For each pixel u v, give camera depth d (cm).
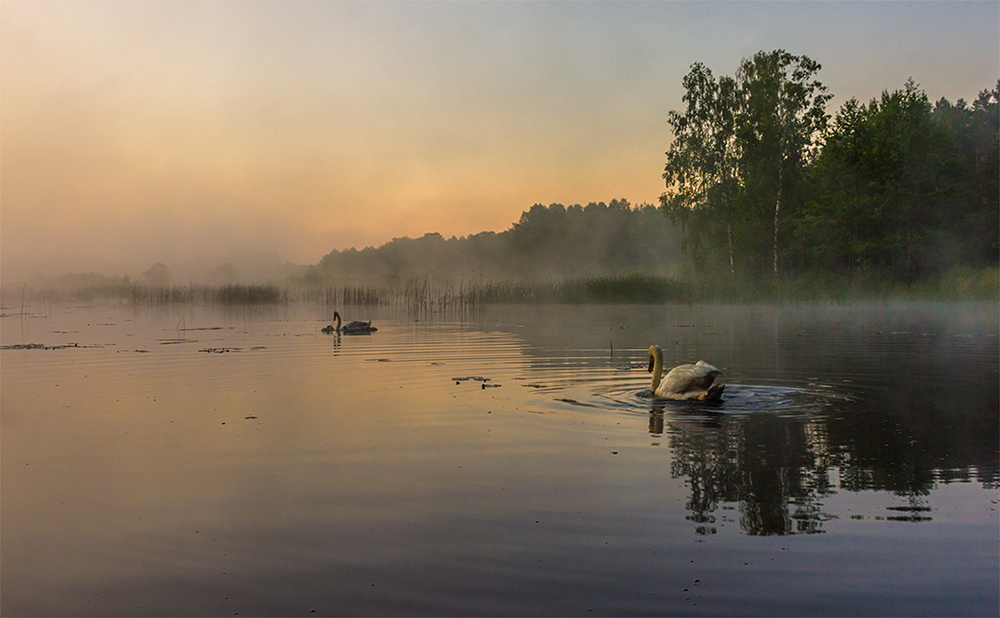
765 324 2777
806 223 5081
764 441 796
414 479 661
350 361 1579
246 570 475
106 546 518
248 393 1150
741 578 450
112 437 842
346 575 464
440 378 1305
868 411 958
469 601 425
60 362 1574
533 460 721
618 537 516
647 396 1097
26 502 612
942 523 538
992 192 5012
